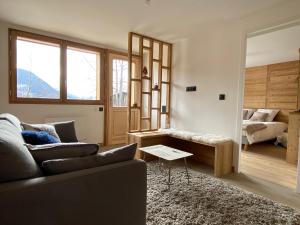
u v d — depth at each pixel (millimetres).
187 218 1733
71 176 1060
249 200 2088
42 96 3689
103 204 1182
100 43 4227
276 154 4188
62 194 1019
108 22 3152
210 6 2572
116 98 4637
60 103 3836
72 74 4043
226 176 2883
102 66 4352
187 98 3891
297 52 4621
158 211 1831
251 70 6258
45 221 972
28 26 3357
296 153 3475
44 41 3594
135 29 3436
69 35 3760
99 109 4371
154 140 3604
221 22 3086
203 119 3582
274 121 5539
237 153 3020
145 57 4848
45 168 1085
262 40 3826
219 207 1932
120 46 4426
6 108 3299
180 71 4035
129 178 1298
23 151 1072
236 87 3047
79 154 1275
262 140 4680
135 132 3682
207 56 3492
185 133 3428
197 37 3672
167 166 3203
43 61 3680
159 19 3006
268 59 5293
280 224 1705
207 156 3451
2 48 3213
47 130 2377
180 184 2451
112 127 4582
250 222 1715
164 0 2436
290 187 2537
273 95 5734
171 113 4266
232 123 3102
